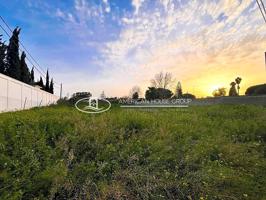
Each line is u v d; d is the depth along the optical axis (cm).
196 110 1630
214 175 513
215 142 733
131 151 624
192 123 1031
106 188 449
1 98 1945
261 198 447
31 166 500
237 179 505
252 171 562
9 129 683
